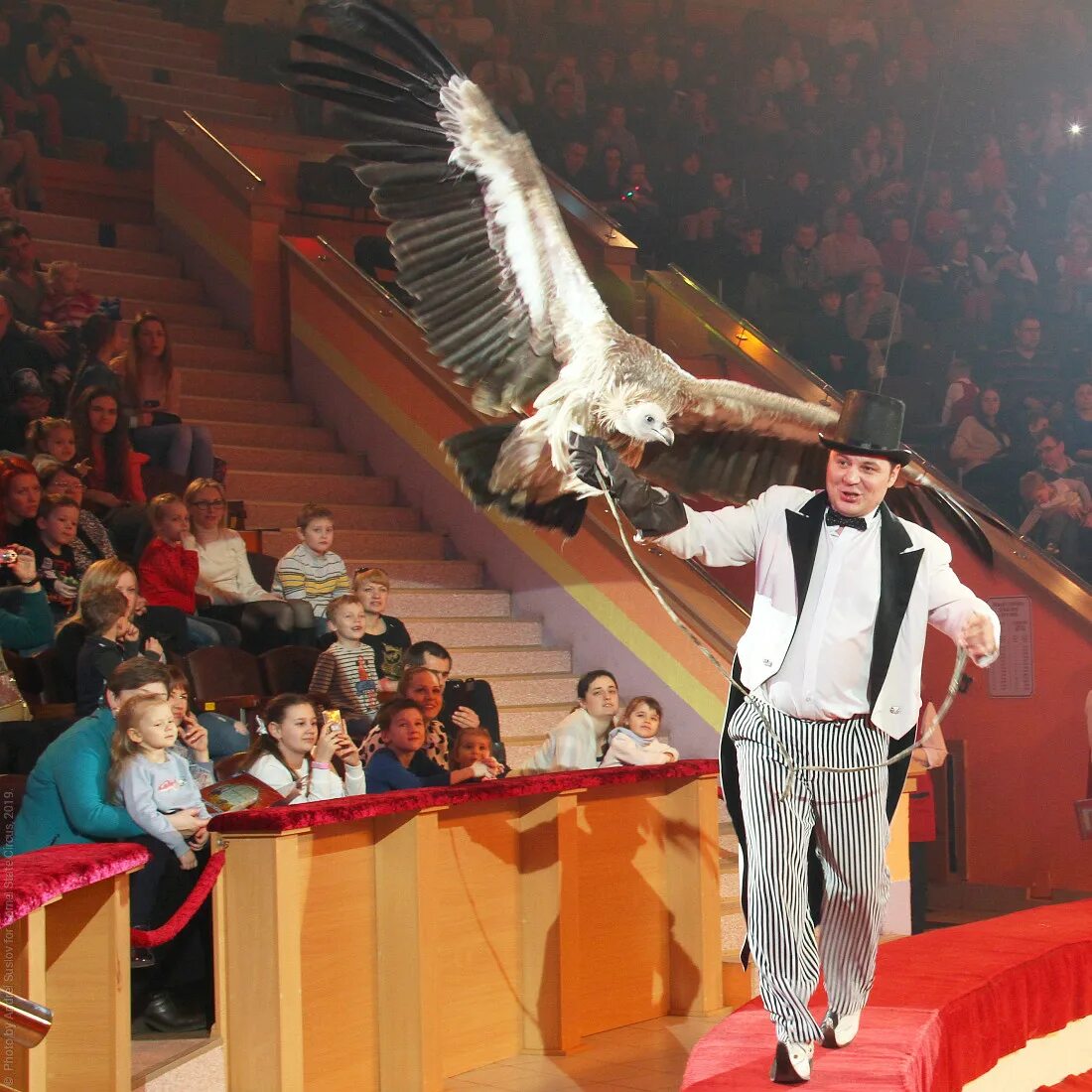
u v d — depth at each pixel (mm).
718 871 5898
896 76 16266
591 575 8469
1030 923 5207
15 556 5879
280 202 10562
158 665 4426
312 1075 4312
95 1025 3449
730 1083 3311
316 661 6848
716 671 7828
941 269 13953
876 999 4055
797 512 3443
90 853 3361
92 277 10391
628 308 10789
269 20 14414
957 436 12062
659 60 15703
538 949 5242
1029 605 9070
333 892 4430
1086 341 14016
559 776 5281
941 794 9297
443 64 3518
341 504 9117
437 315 3559
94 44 13531
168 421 8344
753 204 15148
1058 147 15805
